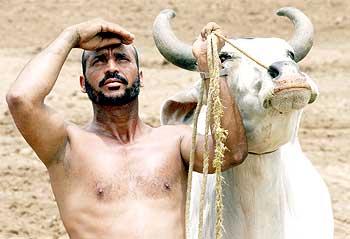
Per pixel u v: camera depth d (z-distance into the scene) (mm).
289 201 6793
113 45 6293
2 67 16766
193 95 6777
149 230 6066
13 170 12938
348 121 14539
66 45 6277
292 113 6102
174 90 15672
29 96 6102
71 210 6207
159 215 6113
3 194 12383
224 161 6238
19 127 6180
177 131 6410
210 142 6238
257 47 6289
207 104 6168
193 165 6332
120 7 20281
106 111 6312
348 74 16578
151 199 6148
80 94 15195
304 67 16875
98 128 6359
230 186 6645
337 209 11750
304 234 6793
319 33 18859
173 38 6918
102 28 6266
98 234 6105
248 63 6250
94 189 6164
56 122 6234
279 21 19656
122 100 6262
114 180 6164
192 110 7020
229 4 20438
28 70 6211
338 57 17328
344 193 12227
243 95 6207
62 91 15305
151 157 6254
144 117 14242
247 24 19547
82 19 19750
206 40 6176
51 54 6254
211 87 6062
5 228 11602
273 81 5859
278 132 6215
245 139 6219
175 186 6234
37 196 12352
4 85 15758
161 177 6203
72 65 16625
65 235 11500
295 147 7258
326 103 15227
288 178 6828
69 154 6258
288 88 5785
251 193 6570
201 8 20250
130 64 6309
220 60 6289
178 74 16469
